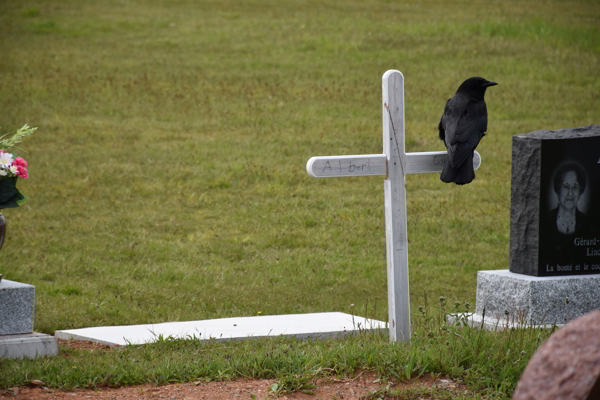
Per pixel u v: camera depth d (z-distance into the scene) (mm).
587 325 5398
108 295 17109
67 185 27922
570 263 13336
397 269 11617
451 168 11453
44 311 15492
